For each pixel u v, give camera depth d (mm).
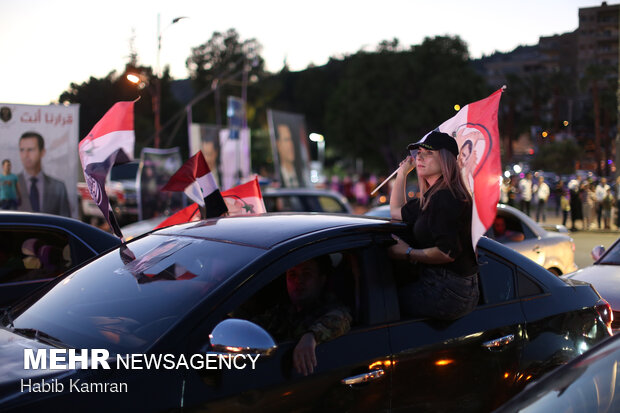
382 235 3182
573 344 3596
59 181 10242
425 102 58000
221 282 2658
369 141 61250
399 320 3016
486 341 3217
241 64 67438
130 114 4801
